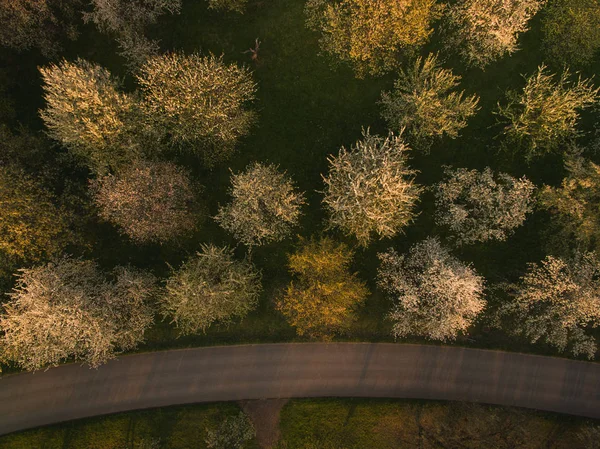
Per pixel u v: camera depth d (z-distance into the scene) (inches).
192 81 1000.2
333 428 1201.4
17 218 992.9
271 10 1176.8
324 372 1217.4
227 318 1207.6
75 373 1211.9
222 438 1133.7
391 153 1057.5
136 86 1182.9
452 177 1105.4
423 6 1033.5
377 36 1056.8
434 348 1216.8
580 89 1154.0
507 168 1176.8
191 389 1212.5
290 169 1190.9
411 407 1201.4
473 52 1126.4
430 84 1087.0
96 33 1181.1
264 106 1186.6
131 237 1098.7
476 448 1134.4
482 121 1182.3
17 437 1190.3
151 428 1197.7
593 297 1039.6
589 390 1206.3
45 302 1005.8
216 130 1069.8
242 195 1057.5
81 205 1093.1
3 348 1088.8
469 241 1152.2
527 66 1176.8
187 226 1102.4
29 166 1067.9
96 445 1191.6
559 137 1142.3
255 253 1197.1
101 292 1057.5
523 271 1172.5
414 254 1098.1
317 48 1175.6
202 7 1179.9
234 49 1181.7
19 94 1181.1
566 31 1133.1
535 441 1189.7
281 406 1210.0
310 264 1066.1
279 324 1215.6
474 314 1074.1
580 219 1040.8
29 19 1035.9
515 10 1039.0
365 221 1031.0
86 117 992.9
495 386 1211.2
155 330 1214.9
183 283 1024.9
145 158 1079.0
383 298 1200.8
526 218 1180.5
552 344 1173.1
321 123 1187.3
